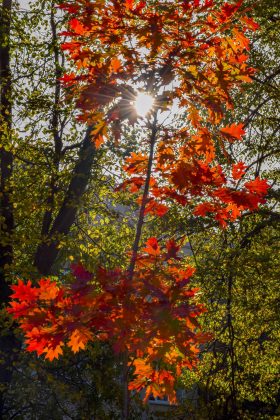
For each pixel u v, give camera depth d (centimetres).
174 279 438
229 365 1406
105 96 462
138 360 480
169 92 471
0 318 1074
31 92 1315
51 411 1177
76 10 470
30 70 1302
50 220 1353
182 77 480
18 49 1323
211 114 493
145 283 425
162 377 481
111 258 1266
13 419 1209
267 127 1456
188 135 489
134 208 1390
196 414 1311
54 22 1334
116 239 1362
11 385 1132
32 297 429
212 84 479
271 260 1316
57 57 1286
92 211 1415
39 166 1290
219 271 1322
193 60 483
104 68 480
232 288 1380
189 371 1357
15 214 1245
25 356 1138
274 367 1423
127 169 502
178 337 425
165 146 494
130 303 427
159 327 412
